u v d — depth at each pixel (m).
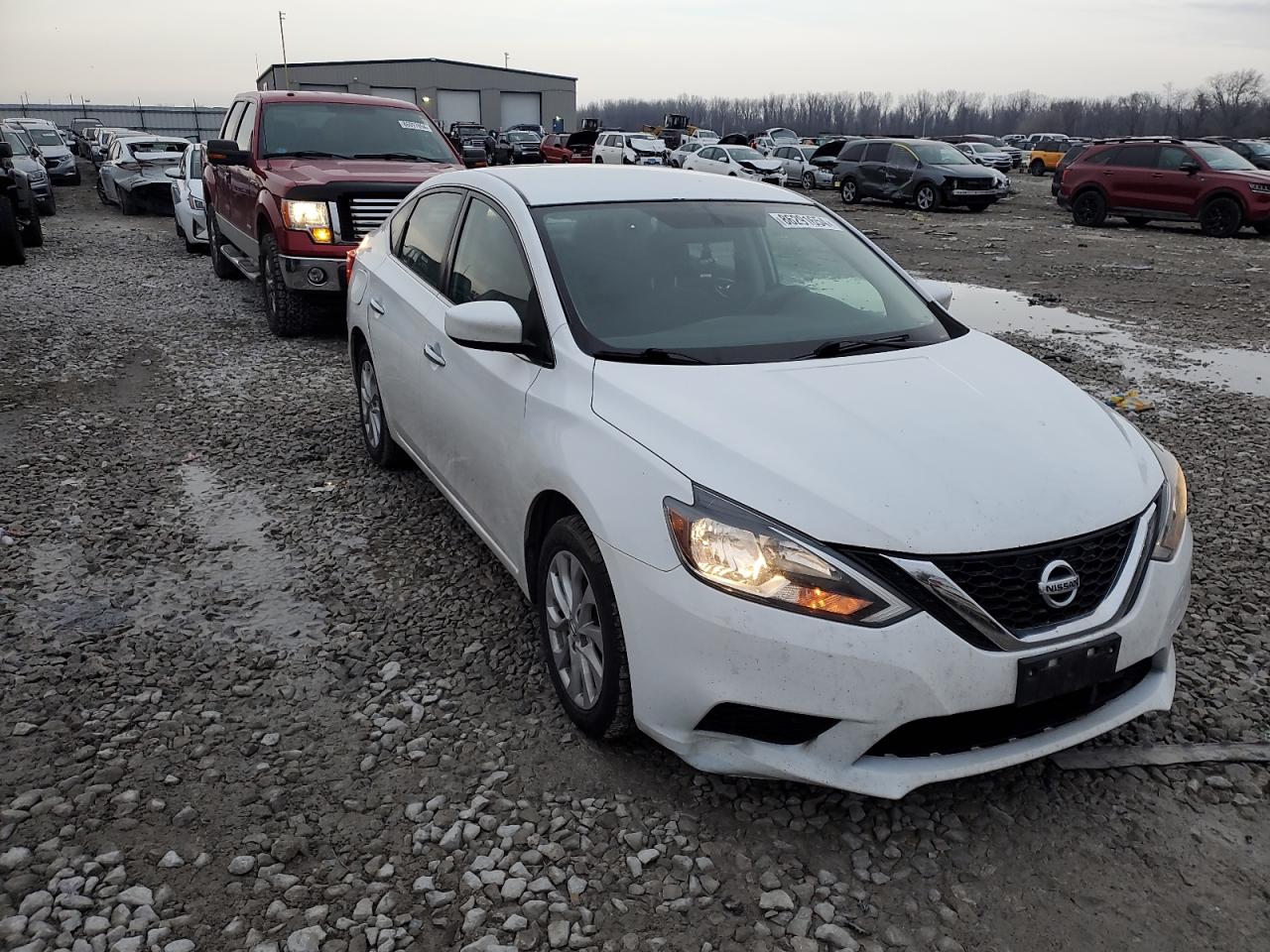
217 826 2.61
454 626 3.68
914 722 2.40
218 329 8.97
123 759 2.87
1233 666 3.45
